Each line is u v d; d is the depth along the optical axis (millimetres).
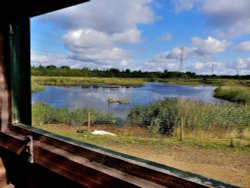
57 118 10961
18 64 1461
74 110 11570
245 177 3947
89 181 867
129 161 796
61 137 1141
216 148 6172
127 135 8547
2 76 1373
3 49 1365
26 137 1178
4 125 1404
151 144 6676
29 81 1531
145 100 21375
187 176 647
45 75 61375
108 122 10945
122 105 17891
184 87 43125
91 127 10172
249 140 7102
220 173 4094
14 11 1361
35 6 1271
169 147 6320
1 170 1533
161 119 9570
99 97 23719
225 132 8117
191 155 5469
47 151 1074
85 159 946
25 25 1490
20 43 1465
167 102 11117
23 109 1494
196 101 11164
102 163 882
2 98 1378
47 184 1366
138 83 56562
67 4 1187
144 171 740
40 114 10969
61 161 1000
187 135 7941
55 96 23375
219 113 9102
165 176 681
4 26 1363
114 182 770
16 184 1553
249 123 8391
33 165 1444
